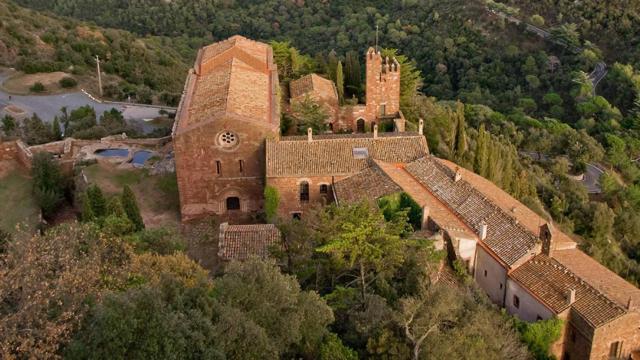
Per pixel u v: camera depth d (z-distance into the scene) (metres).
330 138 63.25
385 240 42.25
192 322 28.06
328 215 44.53
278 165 60.41
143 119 102.12
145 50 153.00
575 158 113.19
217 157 62.56
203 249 59.59
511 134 116.94
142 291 27.48
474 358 31.94
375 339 33.78
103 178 72.44
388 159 61.47
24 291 28.84
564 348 42.41
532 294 43.19
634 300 41.91
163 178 72.31
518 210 54.56
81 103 110.94
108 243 42.00
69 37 142.12
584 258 48.00
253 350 29.12
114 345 25.62
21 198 70.25
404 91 81.25
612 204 97.44
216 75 73.88
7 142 78.69
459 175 55.44
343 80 88.00
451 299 33.97
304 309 33.59
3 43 128.88
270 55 84.25
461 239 47.72
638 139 123.50
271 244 49.53
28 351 26.39
